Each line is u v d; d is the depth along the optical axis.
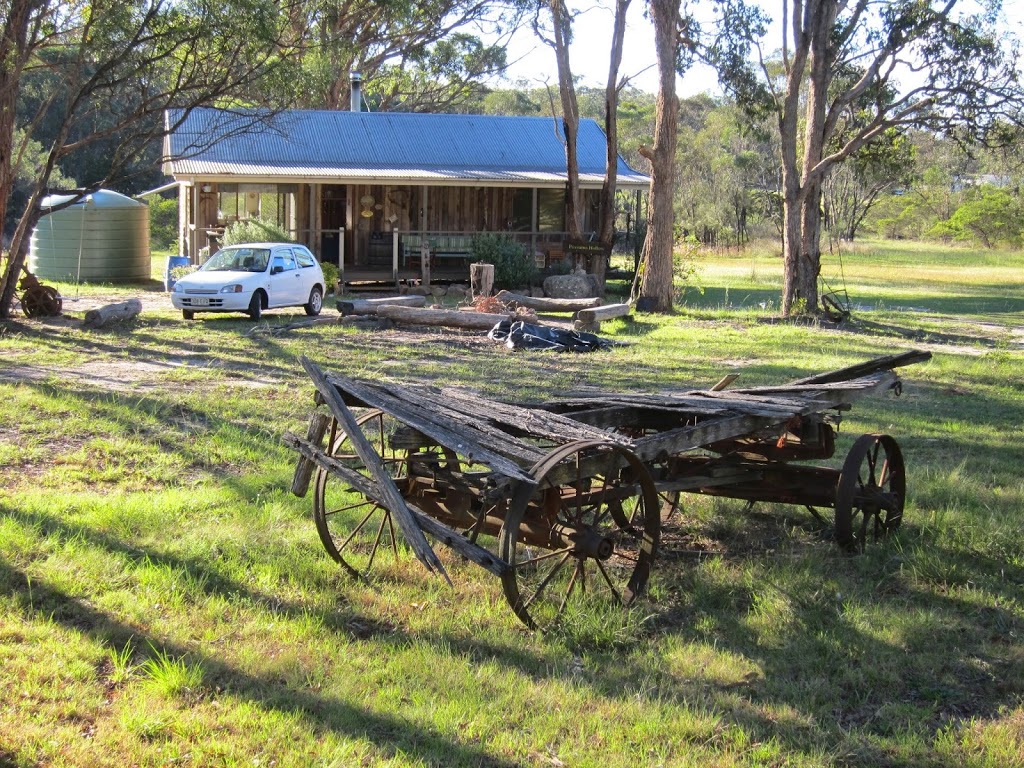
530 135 36.16
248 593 6.30
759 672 5.50
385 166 32.16
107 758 4.30
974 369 17.73
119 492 8.38
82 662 5.15
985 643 5.92
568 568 6.86
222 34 19.47
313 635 5.71
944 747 4.71
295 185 32.28
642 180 33.12
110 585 6.21
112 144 54.75
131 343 17.36
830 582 6.82
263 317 22.41
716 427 6.78
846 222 75.31
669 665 5.56
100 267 30.66
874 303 32.62
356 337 19.45
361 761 4.38
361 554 7.07
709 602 6.52
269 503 8.09
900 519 7.91
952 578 6.95
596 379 14.98
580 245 30.84
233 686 5.04
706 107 90.06
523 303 25.34
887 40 26.22
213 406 11.90
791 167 26.22
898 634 5.96
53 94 20.66
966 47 25.50
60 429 10.38
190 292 20.91
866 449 7.49
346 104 45.44
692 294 33.25
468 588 6.50
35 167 47.91
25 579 6.21
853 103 29.38
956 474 9.39
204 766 4.30
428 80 52.53
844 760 4.62
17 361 14.93
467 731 4.70
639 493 6.89
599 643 5.78
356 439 6.00
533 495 5.91
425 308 21.69
